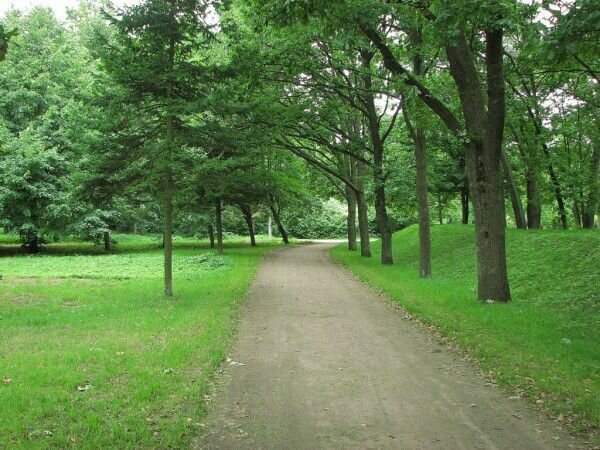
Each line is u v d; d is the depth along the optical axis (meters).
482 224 10.95
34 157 24.39
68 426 4.36
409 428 4.55
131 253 27.67
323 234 56.62
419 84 10.94
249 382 5.85
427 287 13.32
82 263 21.00
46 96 29.00
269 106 15.10
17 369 5.90
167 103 11.23
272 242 41.12
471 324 8.66
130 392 5.23
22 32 31.39
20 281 14.90
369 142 25.38
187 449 4.10
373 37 10.72
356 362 6.72
